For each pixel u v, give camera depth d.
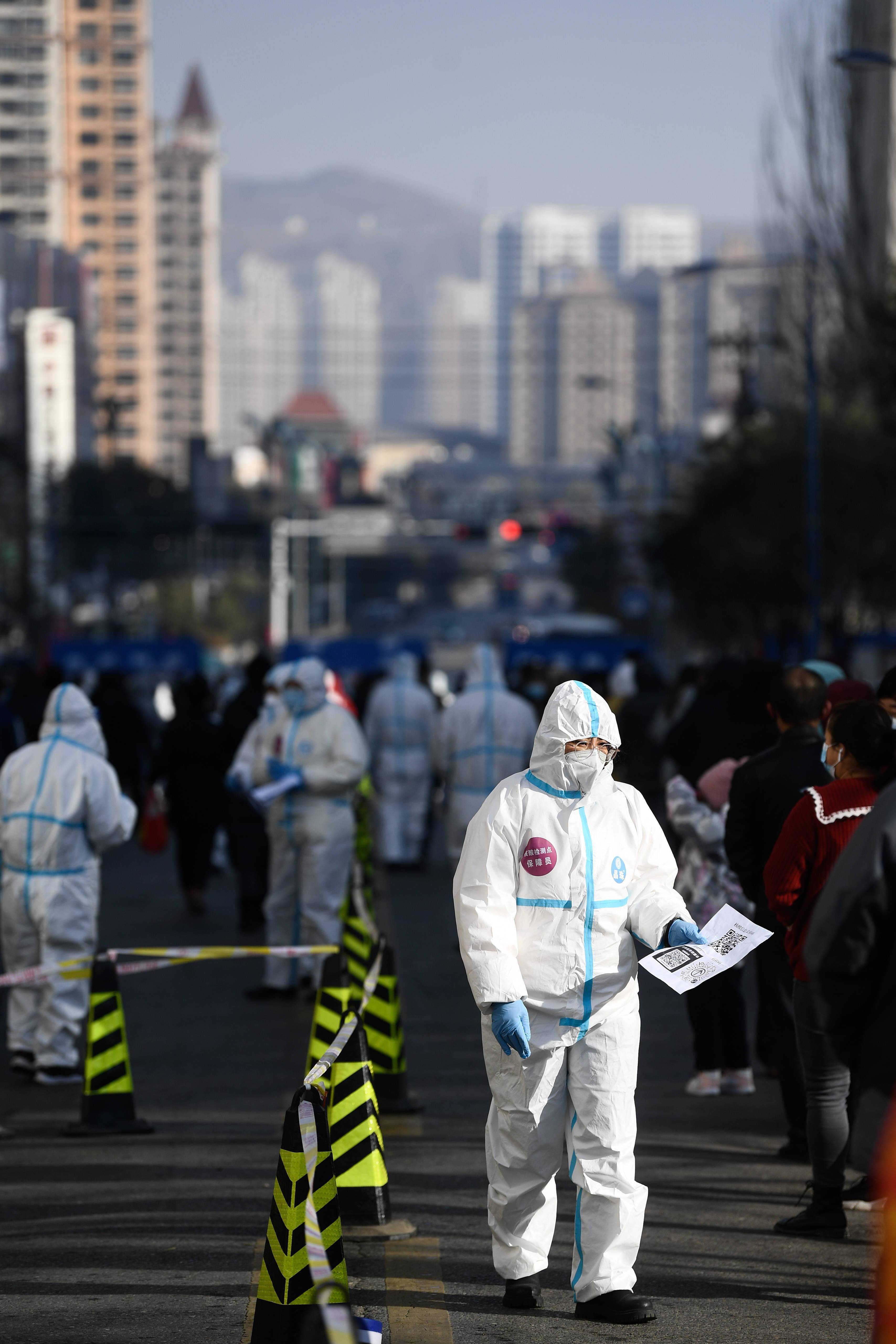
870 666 137.25
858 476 121.69
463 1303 18.05
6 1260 19.70
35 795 29.77
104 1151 25.08
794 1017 22.02
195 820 50.28
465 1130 26.27
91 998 26.48
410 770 64.25
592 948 17.12
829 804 20.19
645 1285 18.59
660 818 54.72
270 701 39.25
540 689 59.78
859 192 133.12
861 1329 17.16
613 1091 17.11
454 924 49.66
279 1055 31.83
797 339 137.25
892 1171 12.92
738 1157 24.33
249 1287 18.61
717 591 142.50
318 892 37.06
